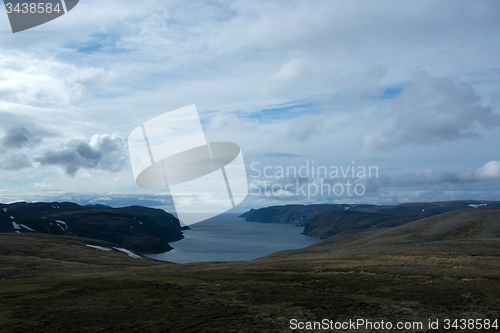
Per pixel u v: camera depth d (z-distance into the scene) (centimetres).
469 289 2573
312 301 2309
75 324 1848
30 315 2044
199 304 2278
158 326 1797
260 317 1945
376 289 2669
